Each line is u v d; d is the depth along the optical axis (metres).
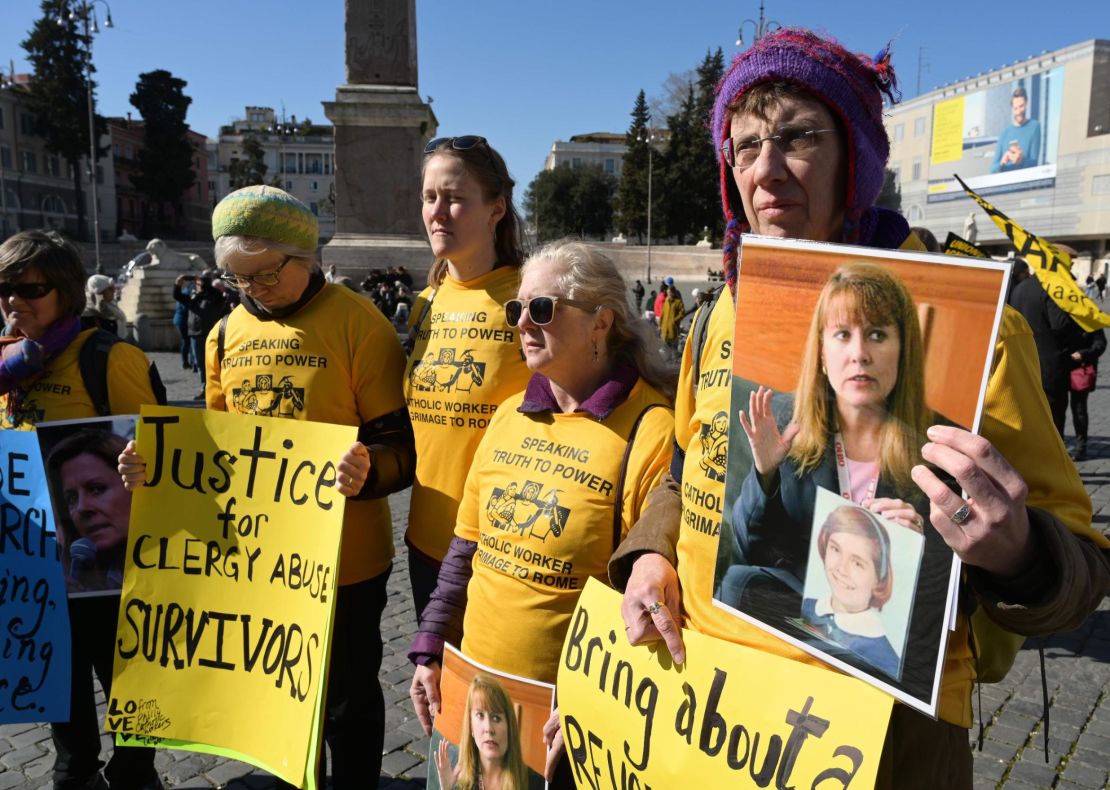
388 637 4.25
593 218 71.44
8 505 2.51
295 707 2.14
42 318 2.56
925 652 1.07
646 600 1.50
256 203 2.34
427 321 2.54
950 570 1.05
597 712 1.61
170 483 2.35
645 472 1.79
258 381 2.46
